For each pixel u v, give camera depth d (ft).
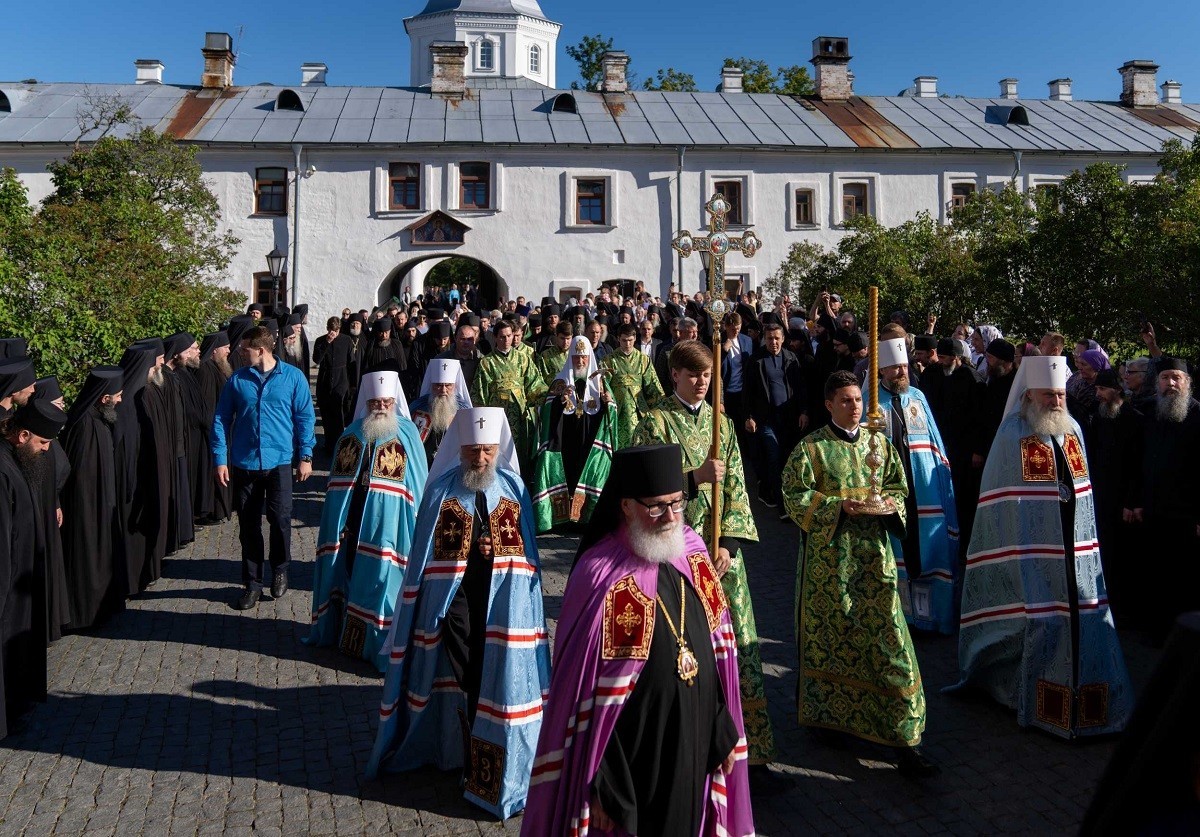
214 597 25.64
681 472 10.39
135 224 55.98
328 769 16.21
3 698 16.94
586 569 10.51
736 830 10.90
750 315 43.50
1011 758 16.30
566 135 102.42
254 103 106.52
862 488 16.44
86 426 22.71
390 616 20.72
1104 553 23.81
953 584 22.65
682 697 10.12
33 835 14.20
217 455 24.64
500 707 14.79
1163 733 5.71
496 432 16.03
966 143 107.34
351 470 21.54
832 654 16.24
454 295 90.99
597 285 102.32
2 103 103.40
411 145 98.89
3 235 39.50
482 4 160.45
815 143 104.47
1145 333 30.09
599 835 9.78
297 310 52.90
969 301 59.21
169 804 15.06
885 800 14.99
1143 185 44.73
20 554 17.83
